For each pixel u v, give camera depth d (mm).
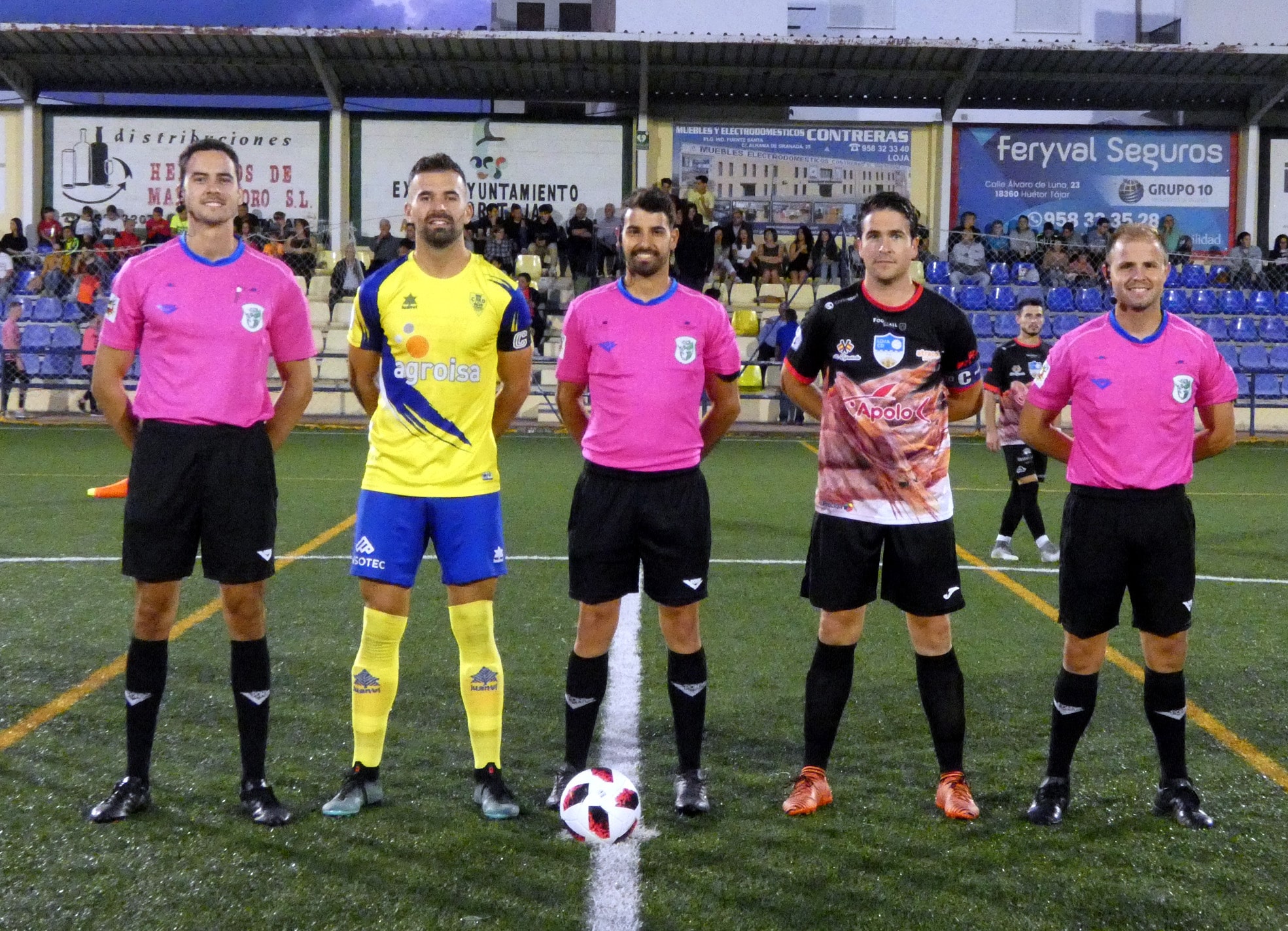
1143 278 3264
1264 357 16891
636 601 5828
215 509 3223
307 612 5527
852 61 17891
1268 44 17188
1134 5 20094
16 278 17156
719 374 3553
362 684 3312
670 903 2758
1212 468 12211
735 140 19281
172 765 3602
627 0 18969
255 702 3293
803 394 3586
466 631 3373
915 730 4008
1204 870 2971
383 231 17016
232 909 2699
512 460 11930
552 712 4176
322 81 18359
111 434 13727
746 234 18500
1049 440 3590
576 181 19344
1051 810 3275
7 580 6098
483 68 18312
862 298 3396
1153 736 3969
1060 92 19125
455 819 3240
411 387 3305
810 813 3307
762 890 2828
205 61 18188
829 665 3426
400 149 19172
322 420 15688
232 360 3232
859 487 3361
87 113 18875
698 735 3438
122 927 2611
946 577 3361
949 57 17703
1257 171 19172
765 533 7914
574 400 3648
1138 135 19125
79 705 4141
